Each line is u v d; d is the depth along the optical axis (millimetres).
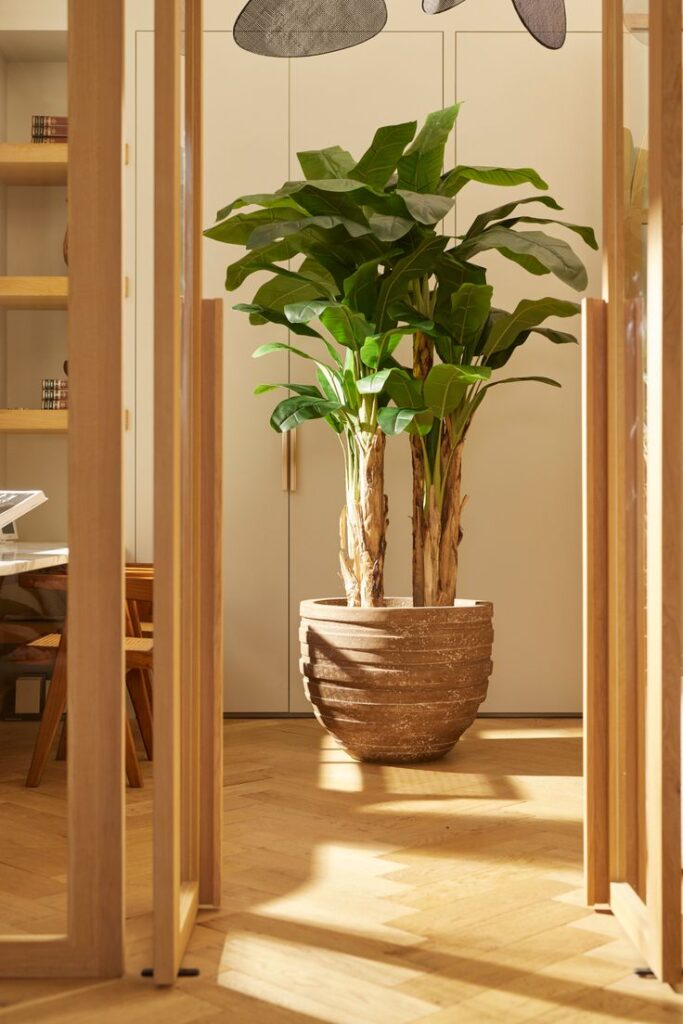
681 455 1868
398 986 1831
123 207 1946
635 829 2152
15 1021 1698
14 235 1941
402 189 3707
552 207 3740
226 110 4582
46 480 1930
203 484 2246
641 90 2088
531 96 4586
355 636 3574
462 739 4113
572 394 4590
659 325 1876
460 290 3502
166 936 1835
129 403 4113
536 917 2182
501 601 4586
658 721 1880
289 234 3309
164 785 1845
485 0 4578
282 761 3715
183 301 2127
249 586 4590
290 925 2129
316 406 3635
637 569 2141
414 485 3777
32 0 1929
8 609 1911
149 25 4008
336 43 2646
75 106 1933
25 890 1905
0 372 1926
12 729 1911
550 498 4598
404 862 2559
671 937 1852
